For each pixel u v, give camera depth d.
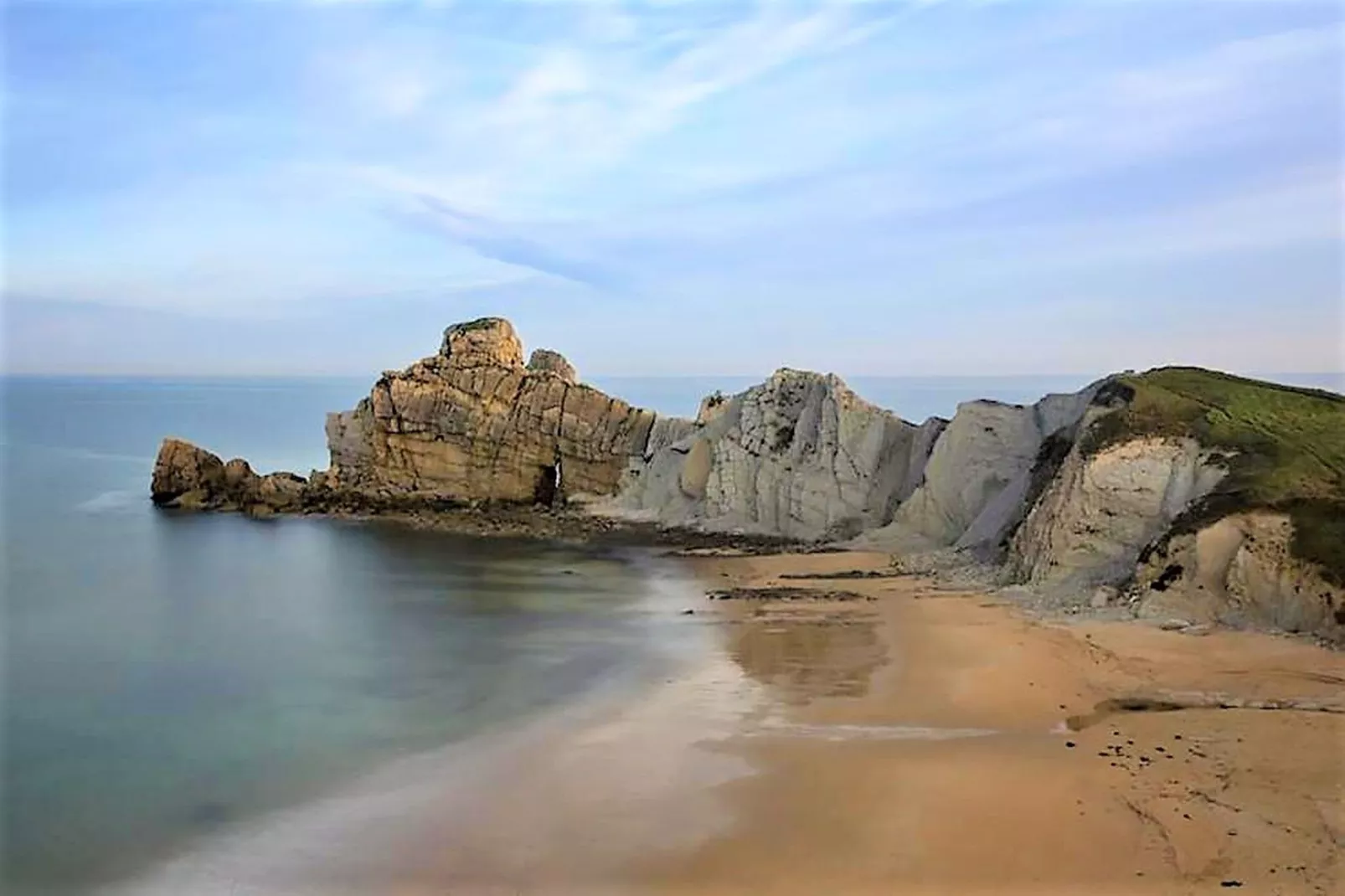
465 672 31.56
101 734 26.20
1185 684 25.39
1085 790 18.92
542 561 53.75
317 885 17.55
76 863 18.73
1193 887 15.26
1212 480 35.59
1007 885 15.74
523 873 17.42
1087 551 37.41
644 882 16.72
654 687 28.69
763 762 21.59
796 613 37.53
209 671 32.41
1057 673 26.95
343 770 23.19
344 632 37.66
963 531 51.44
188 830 20.11
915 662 29.08
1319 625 28.88
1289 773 19.23
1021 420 52.09
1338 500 30.97
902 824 18.08
